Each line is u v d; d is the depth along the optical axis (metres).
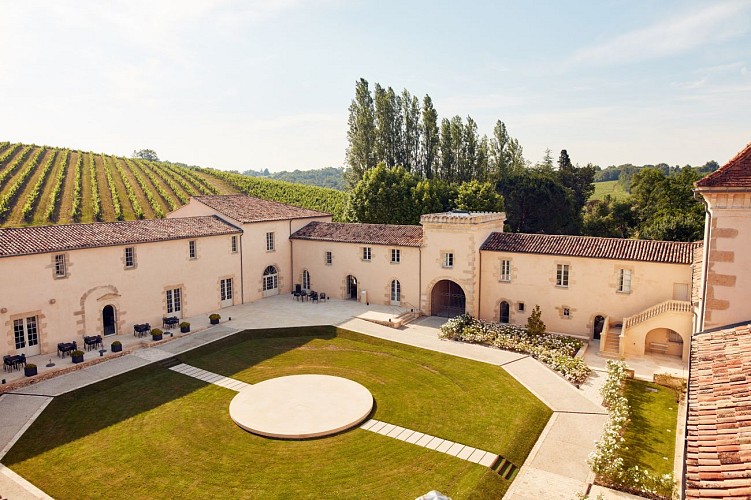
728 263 16.72
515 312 39.47
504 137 82.62
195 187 101.94
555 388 27.62
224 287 44.72
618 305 35.44
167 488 18.53
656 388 27.89
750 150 16.95
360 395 26.47
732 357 14.02
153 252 38.09
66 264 32.56
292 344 35.75
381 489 18.42
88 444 21.73
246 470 19.69
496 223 43.81
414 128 76.81
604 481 18.58
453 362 31.75
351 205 66.50
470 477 19.14
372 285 46.03
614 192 162.12
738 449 9.91
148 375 29.81
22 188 80.06
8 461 20.34
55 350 32.22
